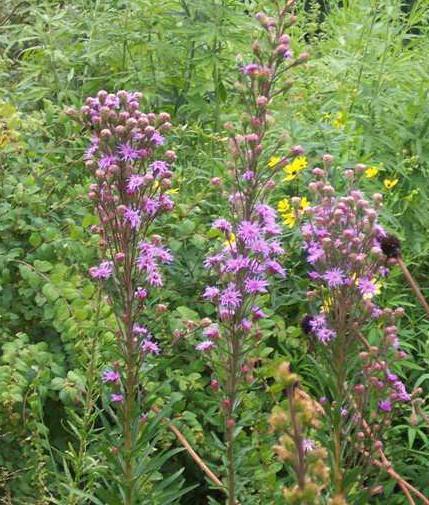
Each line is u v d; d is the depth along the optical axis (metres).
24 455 1.28
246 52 1.86
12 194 1.48
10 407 1.25
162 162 1.04
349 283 1.05
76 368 1.33
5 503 1.25
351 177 1.16
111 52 1.94
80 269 1.41
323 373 1.08
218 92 1.84
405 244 1.69
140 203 1.04
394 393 1.08
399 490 1.41
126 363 1.08
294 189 1.62
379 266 1.07
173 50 1.87
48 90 1.92
